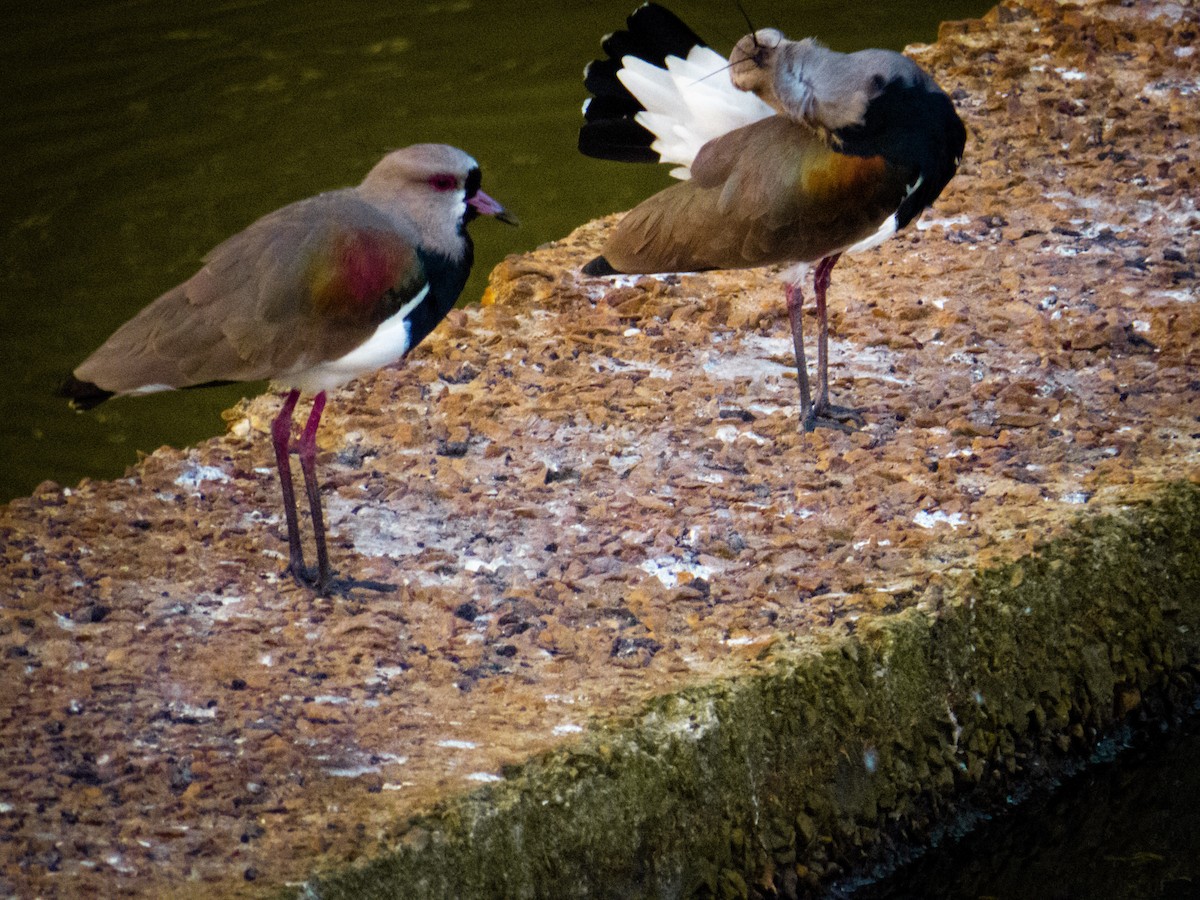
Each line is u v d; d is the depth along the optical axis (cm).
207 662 1019
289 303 1025
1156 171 1659
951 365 1378
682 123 1293
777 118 1253
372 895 855
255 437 1297
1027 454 1242
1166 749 1166
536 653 1031
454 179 1070
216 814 884
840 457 1246
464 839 887
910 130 1228
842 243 1253
